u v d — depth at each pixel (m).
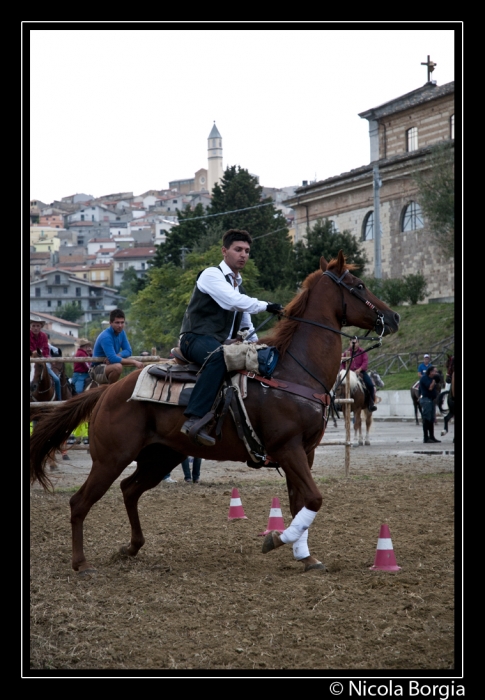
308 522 6.78
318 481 12.67
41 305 138.00
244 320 7.55
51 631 5.39
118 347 11.50
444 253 42.53
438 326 38.06
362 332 39.22
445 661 4.78
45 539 8.46
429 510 9.85
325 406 7.00
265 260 54.44
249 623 5.43
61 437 7.52
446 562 7.08
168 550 7.86
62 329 113.00
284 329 7.09
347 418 13.43
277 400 6.78
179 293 49.84
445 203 40.50
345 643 5.06
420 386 20.52
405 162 49.56
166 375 7.06
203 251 53.97
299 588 6.24
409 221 50.19
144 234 183.12
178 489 12.12
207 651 4.96
